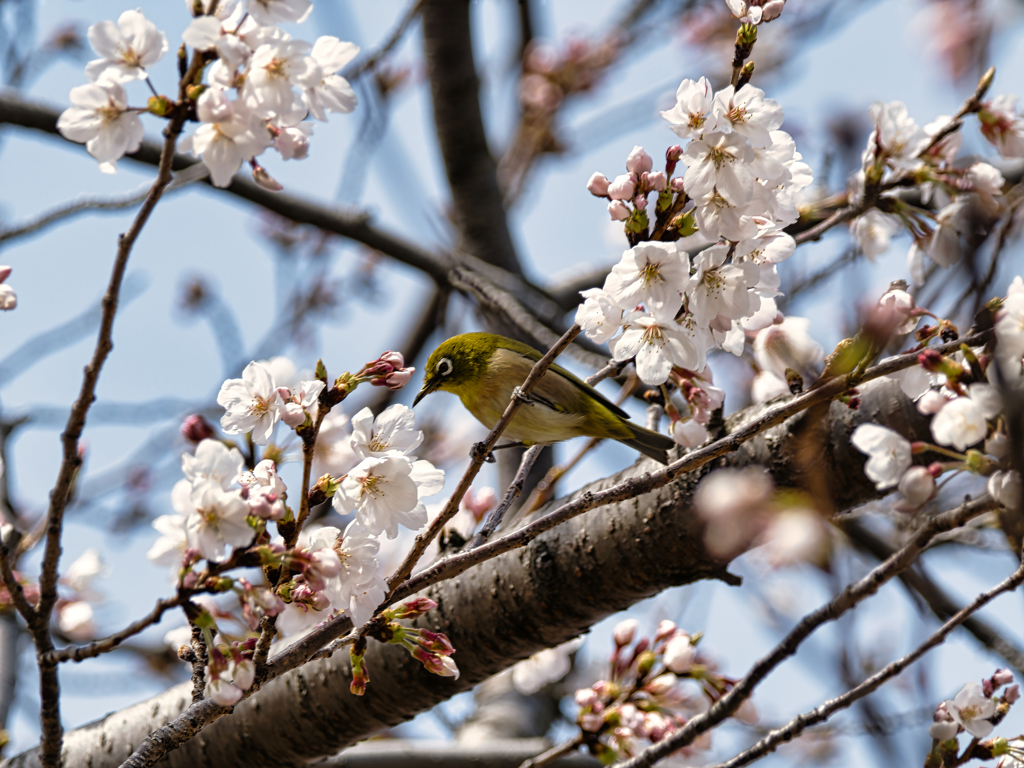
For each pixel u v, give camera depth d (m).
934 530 5.41
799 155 6.33
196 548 4.77
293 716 7.71
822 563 5.18
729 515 5.00
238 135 5.02
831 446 6.63
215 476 5.00
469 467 5.71
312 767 10.37
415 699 7.63
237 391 5.41
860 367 5.34
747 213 5.60
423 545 5.69
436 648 5.58
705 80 5.52
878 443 5.48
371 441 5.79
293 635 7.88
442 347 11.23
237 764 7.84
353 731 7.73
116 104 4.94
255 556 4.88
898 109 7.23
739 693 6.73
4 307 5.89
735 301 5.72
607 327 6.13
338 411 6.46
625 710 8.30
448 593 7.72
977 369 5.35
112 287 4.60
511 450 14.71
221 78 4.95
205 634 4.93
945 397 5.49
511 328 14.78
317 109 5.23
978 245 5.13
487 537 6.82
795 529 4.95
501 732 13.30
